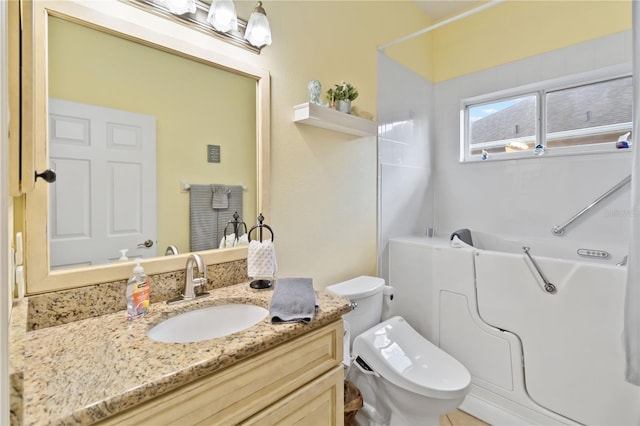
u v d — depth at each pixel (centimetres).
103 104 94
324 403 95
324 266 169
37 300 81
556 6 209
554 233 211
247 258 126
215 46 120
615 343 136
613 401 136
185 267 110
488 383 172
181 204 112
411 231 245
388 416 145
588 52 198
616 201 189
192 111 115
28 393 55
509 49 230
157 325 91
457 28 258
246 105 130
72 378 60
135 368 63
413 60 246
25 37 55
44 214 83
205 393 68
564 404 148
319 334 94
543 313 155
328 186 171
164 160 108
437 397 127
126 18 98
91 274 90
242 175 129
